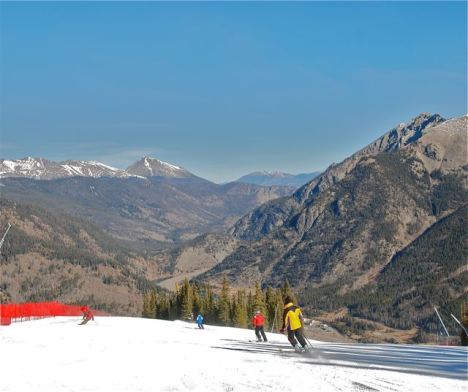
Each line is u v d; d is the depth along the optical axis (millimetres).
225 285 138500
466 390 14133
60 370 16438
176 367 17391
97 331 38531
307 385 14320
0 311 60406
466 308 90375
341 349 27484
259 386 14102
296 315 23469
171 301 143750
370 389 14031
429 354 24469
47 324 50281
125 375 15594
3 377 14945
